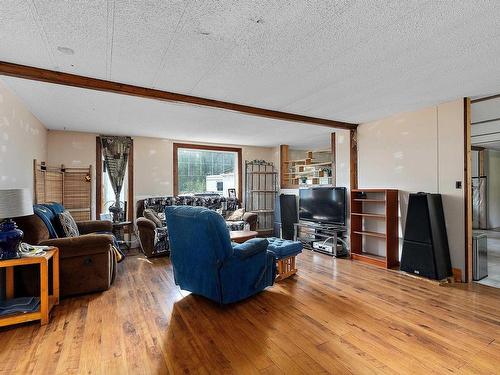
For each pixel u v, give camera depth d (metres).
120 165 5.38
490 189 7.57
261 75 2.62
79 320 2.42
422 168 3.80
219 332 2.23
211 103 3.32
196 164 6.47
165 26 1.83
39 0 1.56
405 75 2.64
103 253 3.08
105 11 1.67
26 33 1.90
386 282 3.38
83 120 4.27
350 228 4.59
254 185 6.91
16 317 2.25
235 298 2.67
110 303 2.78
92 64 2.38
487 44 2.07
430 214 3.42
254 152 7.00
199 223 2.55
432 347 2.01
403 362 1.84
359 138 4.71
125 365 1.82
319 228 4.96
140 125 4.64
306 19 1.75
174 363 1.84
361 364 1.82
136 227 5.33
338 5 1.62
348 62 2.36
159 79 2.70
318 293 3.04
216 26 1.83
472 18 1.75
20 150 3.32
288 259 3.66
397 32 1.91
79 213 5.01
